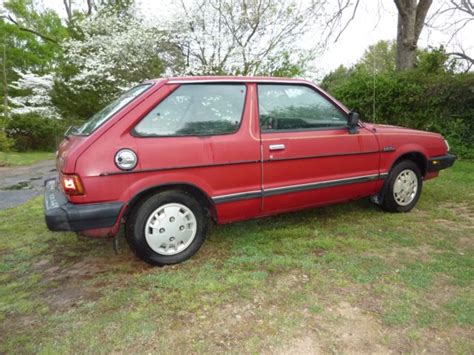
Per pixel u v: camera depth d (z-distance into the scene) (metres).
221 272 2.88
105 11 13.88
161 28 11.79
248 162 3.20
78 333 2.17
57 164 3.47
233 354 1.95
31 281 2.86
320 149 3.55
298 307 2.37
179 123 2.98
